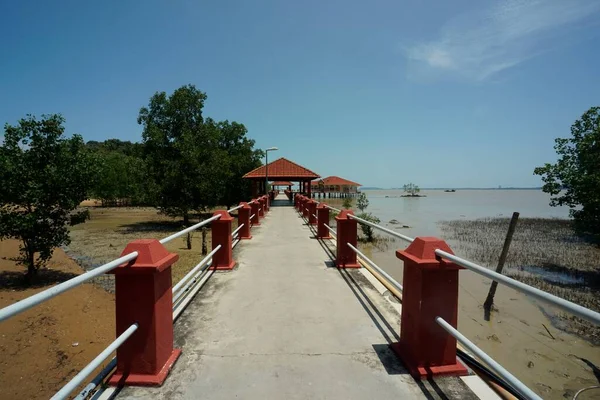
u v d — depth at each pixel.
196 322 3.58
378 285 4.83
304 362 2.78
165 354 2.66
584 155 13.98
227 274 5.46
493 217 38.38
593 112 14.08
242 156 36.38
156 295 2.49
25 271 12.69
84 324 8.11
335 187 78.38
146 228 25.09
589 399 5.83
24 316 8.17
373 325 3.50
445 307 2.56
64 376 6.19
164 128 24.81
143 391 2.39
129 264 2.40
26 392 5.72
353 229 5.85
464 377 2.54
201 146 23.92
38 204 10.96
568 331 8.27
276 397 2.33
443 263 2.48
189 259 13.70
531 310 9.49
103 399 2.31
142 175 23.12
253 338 3.21
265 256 6.86
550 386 6.21
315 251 7.39
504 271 13.74
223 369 2.68
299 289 4.67
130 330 2.33
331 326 3.47
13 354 6.73
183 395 2.35
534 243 20.27
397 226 28.17
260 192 36.84
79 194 11.73
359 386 2.45
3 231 10.55
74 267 13.65
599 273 13.39
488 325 8.59
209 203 25.11
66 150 11.39
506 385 2.42
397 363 2.76
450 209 53.88
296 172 29.27
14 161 10.48
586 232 16.06
